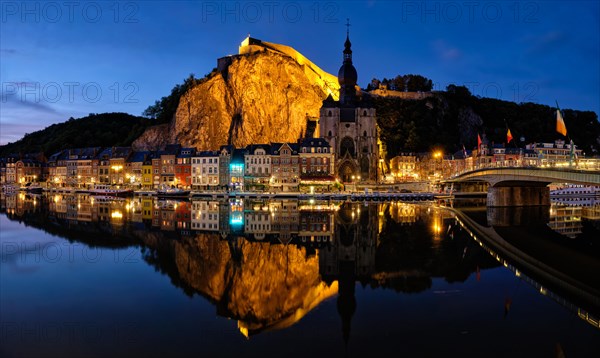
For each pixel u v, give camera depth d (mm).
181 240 45969
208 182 148875
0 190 180750
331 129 159250
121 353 18875
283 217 68125
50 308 24391
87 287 28391
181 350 19172
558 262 36562
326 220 64062
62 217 67625
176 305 25031
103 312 23797
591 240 47719
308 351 19078
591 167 57281
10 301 25516
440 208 86000
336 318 23062
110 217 67938
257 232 51844
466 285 29234
